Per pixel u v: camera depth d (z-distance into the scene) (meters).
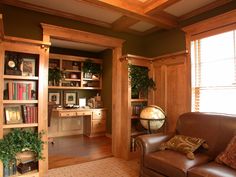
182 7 3.15
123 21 3.64
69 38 3.40
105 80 5.93
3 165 2.55
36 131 2.97
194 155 2.38
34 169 2.86
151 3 3.00
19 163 2.80
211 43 3.06
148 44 4.35
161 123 3.37
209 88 3.08
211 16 3.09
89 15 3.48
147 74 3.98
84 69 5.84
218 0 2.91
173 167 2.16
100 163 3.47
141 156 2.65
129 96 3.71
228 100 2.85
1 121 2.64
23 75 2.89
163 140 2.81
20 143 2.64
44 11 3.20
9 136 2.65
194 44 3.30
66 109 5.31
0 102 2.64
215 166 2.05
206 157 2.37
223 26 2.86
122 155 3.79
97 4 2.82
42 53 3.01
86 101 6.17
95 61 6.00
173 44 3.73
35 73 3.03
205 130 2.62
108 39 3.83
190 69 3.32
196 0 2.92
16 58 2.92
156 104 3.93
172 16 3.45
